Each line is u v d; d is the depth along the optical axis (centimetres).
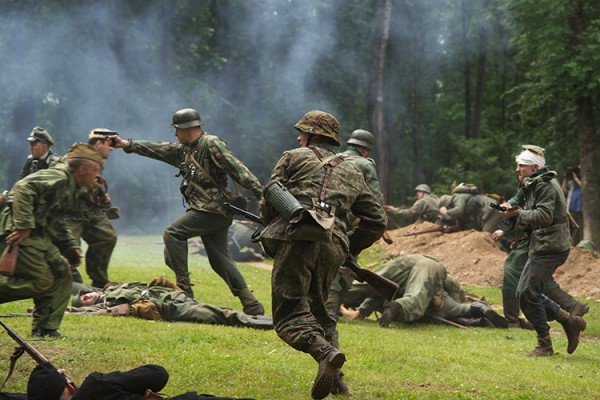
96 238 1270
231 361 790
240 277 1160
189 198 1148
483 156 4544
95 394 497
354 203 682
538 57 2727
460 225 2283
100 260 1285
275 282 646
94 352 795
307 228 615
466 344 1065
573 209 2684
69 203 849
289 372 763
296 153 664
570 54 2620
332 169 662
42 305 859
